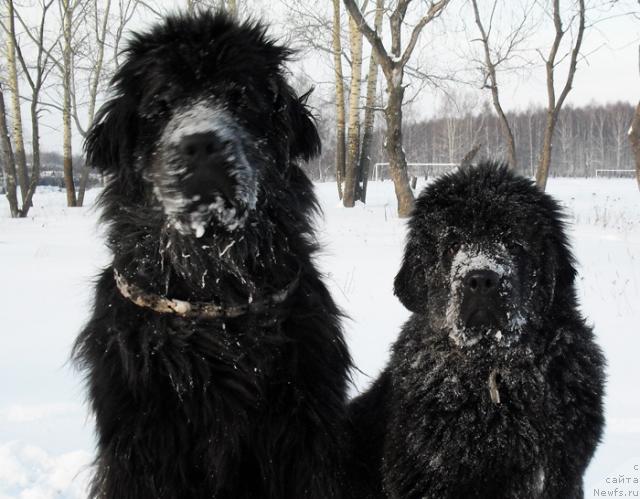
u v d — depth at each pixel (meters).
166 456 1.34
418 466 1.49
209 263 1.38
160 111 1.40
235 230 1.37
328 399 1.42
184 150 1.30
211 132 1.30
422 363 1.57
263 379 1.37
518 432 1.48
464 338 1.49
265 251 1.42
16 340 2.58
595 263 4.10
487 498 1.50
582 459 1.49
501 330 1.47
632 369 2.19
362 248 4.74
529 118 32.44
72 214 9.11
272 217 1.43
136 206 1.42
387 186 14.62
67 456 1.76
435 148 31.19
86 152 1.50
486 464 1.49
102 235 1.50
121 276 1.39
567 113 35.94
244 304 1.38
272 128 1.46
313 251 1.51
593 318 2.80
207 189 1.30
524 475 1.49
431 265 1.60
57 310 3.09
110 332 1.39
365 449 1.63
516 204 1.54
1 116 8.87
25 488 1.67
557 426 1.48
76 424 1.91
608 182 18.28
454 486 1.48
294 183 1.50
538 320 1.52
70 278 3.85
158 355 1.35
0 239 5.85
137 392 1.35
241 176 1.32
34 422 1.91
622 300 3.13
